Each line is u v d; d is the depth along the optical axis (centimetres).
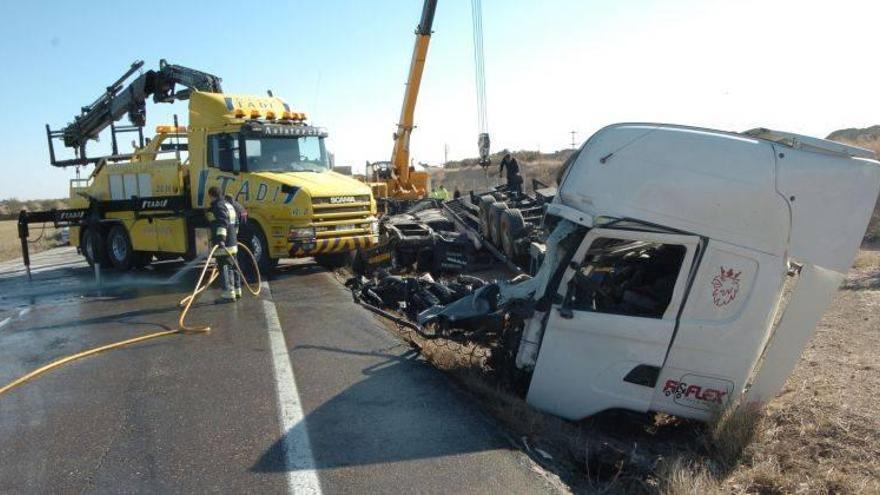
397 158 2464
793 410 605
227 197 1131
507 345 634
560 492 441
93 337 876
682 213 546
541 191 1689
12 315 1067
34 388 662
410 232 1459
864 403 617
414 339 816
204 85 1518
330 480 453
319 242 1248
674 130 553
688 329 552
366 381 662
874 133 2966
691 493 445
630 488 484
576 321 571
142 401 612
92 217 1617
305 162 1381
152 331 892
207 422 557
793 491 471
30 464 483
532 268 757
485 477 459
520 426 553
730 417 541
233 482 450
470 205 1745
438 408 587
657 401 572
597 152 568
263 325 906
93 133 1844
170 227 1431
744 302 547
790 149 539
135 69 1705
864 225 529
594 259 613
